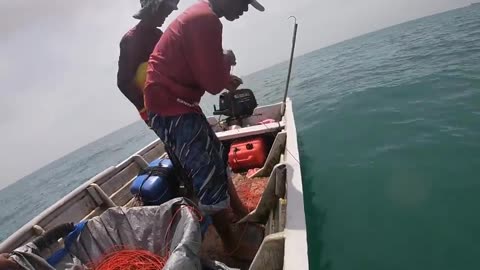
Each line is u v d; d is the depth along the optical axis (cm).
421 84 655
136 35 239
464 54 866
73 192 248
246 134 350
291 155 254
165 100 167
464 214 254
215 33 150
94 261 174
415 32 2750
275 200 218
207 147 177
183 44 155
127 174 317
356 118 563
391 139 429
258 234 216
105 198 265
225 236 199
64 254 171
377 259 238
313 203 333
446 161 334
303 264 137
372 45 2809
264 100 1304
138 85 244
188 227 144
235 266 196
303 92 1167
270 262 160
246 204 263
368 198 315
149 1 227
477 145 344
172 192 248
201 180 177
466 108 448
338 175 377
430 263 221
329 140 497
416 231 253
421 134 412
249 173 317
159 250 172
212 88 160
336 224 291
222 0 155
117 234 179
